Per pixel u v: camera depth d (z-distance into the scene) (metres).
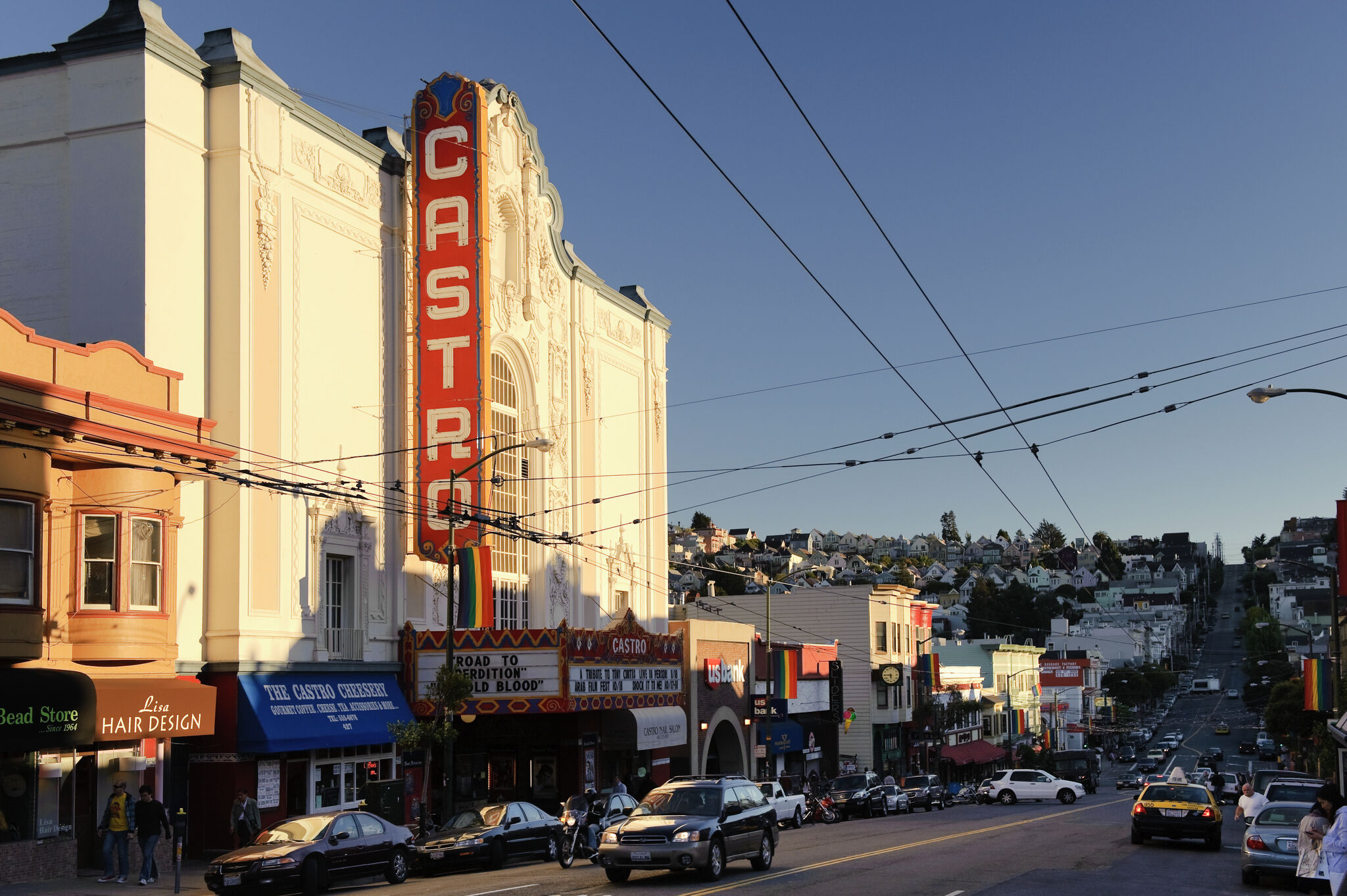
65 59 29.47
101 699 24.22
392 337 36.34
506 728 42.41
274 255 31.58
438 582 37.88
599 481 48.59
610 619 49.25
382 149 36.12
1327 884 19.12
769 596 60.69
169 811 27.73
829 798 50.50
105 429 24.42
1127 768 118.31
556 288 44.78
